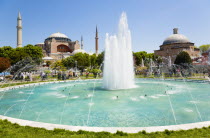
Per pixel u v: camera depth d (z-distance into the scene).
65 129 5.67
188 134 5.07
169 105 9.95
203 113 8.38
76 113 8.60
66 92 15.38
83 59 58.34
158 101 11.04
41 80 26.66
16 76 29.78
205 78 25.27
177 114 8.21
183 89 16.19
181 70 34.38
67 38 103.31
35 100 12.09
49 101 11.66
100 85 20.59
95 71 32.62
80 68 57.72
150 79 27.94
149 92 14.52
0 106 10.41
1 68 31.92
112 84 17.20
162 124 6.93
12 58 38.97
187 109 9.08
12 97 13.37
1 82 23.38
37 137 4.96
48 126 5.96
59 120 7.61
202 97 12.27
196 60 58.00
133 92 14.62
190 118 7.64
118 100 11.47
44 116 8.24
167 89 16.20
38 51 49.53
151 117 7.80
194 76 30.05
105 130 5.53
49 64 70.69
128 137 4.90
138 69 41.75
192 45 70.38
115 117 7.86
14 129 5.64
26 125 6.02
